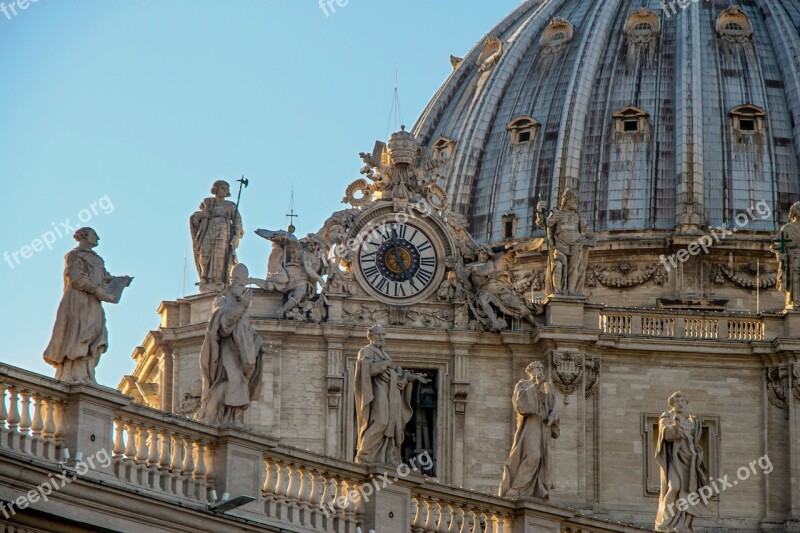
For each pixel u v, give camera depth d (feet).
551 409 468.75
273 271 646.74
